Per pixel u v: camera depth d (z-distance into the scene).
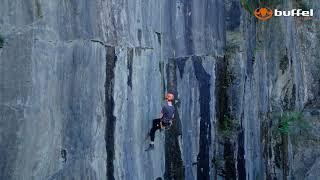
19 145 8.45
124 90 10.52
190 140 12.55
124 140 10.46
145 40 11.16
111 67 10.21
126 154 10.49
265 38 16.08
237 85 14.03
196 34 12.92
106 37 10.12
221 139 13.74
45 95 8.89
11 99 8.38
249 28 15.02
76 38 9.49
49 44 9.01
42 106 8.83
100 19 10.02
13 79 8.43
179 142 12.17
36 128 8.71
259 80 15.64
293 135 17.58
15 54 8.48
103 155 9.96
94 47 9.83
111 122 10.17
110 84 10.18
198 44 12.98
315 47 18.22
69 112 9.30
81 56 9.56
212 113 13.45
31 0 8.76
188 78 12.57
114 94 10.27
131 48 10.74
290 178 17.30
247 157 14.62
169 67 11.96
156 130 11.36
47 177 8.89
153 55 11.38
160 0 11.69
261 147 15.81
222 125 13.85
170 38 12.02
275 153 16.77
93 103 9.77
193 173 12.64
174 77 12.10
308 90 18.20
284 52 16.84
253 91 15.16
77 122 9.45
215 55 13.62
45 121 8.87
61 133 9.15
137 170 10.78
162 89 11.65
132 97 10.73
